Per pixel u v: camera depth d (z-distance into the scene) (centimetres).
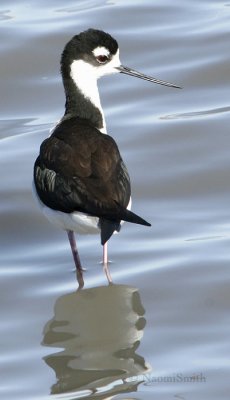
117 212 1139
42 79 1769
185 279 1220
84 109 1334
